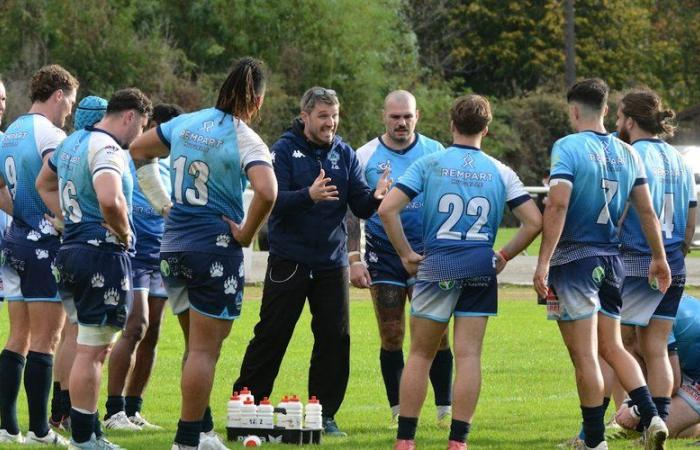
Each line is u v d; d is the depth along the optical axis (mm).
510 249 25359
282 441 27203
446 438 28562
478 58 182250
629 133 28500
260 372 29250
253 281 72000
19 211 25984
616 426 29891
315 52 151250
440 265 24625
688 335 29156
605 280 25500
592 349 25328
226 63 151250
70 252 23578
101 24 140500
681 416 28828
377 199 28453
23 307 26469
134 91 24031
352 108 151250
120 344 29266
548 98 158125
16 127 26406
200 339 23219
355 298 67000
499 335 50500
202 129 23172
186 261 22984
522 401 34875
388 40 157125
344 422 31344
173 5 150500
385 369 30781
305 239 28766
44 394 26078
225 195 23094
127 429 29109
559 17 179250
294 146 29062
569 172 24969
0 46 140875
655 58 186875
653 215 26297
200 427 23359
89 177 23344
